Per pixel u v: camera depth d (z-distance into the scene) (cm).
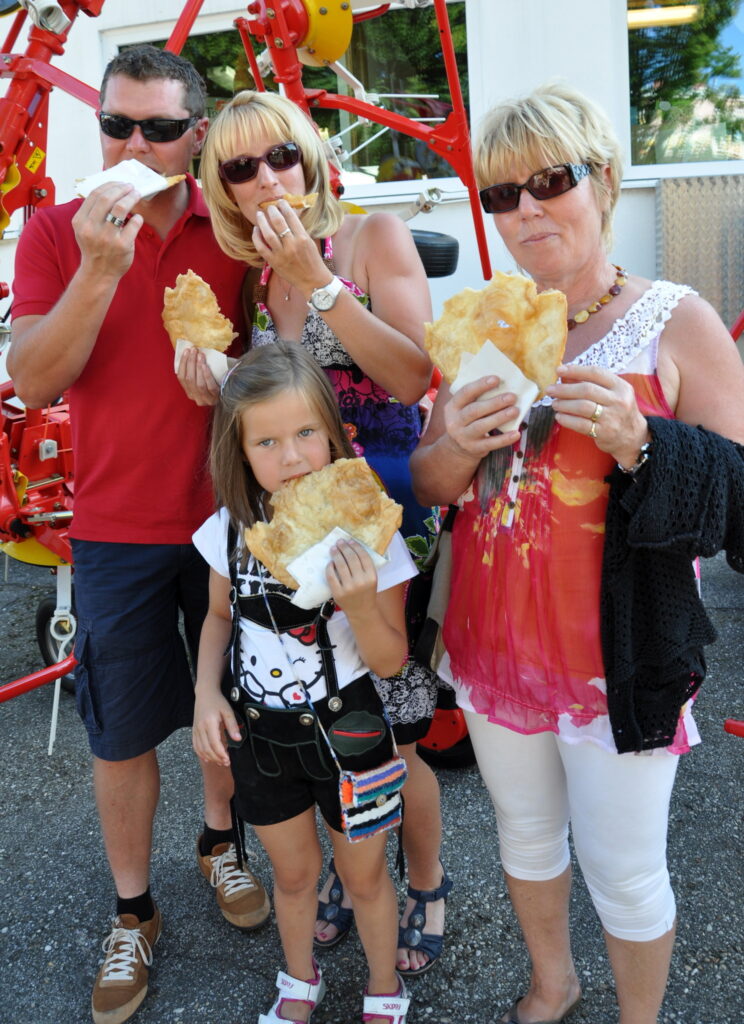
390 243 182
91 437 198
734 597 402
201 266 199
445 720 268
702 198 550
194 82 199
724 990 188
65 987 206
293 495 159
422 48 582
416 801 197
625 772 146
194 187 203
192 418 197
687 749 148
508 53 557
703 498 128
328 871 225
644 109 580
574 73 553
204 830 234
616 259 584
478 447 141
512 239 149
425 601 182
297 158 173
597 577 144
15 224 591
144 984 200
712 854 233
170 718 209
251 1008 196
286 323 189
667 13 560
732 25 559
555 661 148
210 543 180
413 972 199
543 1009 180
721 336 139
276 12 284
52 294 195
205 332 176
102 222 160
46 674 282
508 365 137
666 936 155
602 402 126
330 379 185
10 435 324
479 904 222
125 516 198
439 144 337
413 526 192
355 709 166
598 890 157
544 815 167
